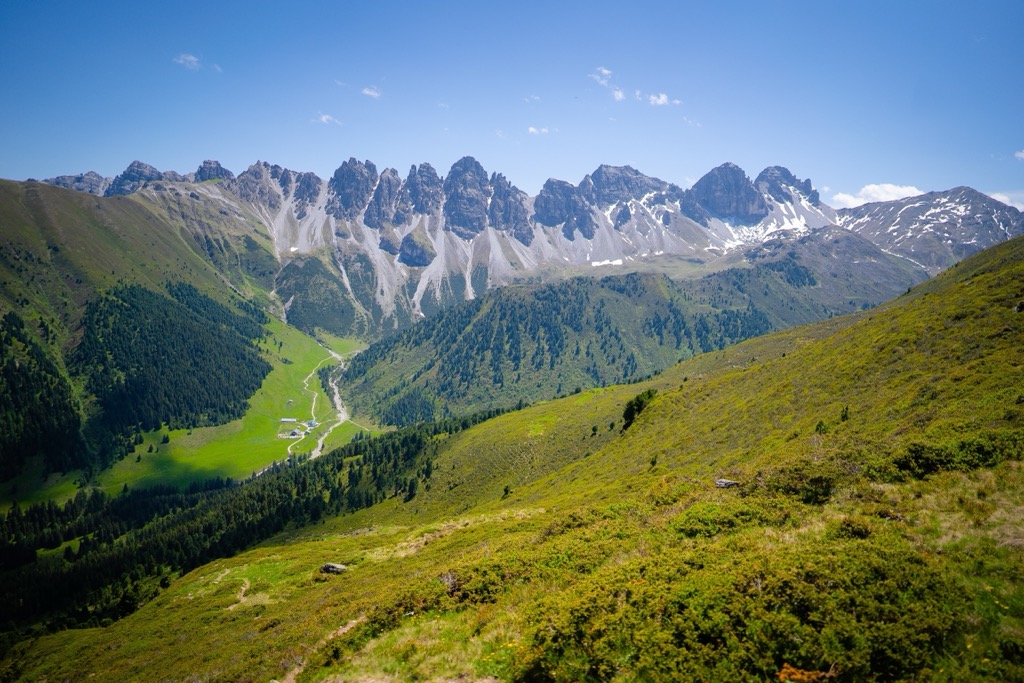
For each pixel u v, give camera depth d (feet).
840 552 51.29
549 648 50.16
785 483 86.99
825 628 40.96
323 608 127.54
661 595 50.14
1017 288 181.27
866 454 90.94
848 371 199.82
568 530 97.96
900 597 43.83
